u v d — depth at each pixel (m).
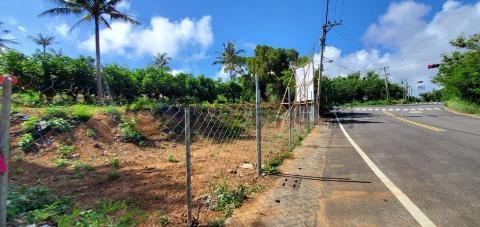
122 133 11.05
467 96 31.41
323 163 8.11
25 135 9.11
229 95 38.94
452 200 4.84
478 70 29.27
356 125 20.19
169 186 6.06
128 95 26.94
